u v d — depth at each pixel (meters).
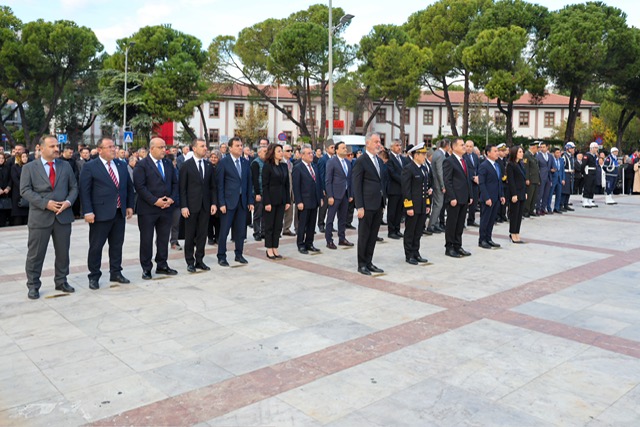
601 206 17.66
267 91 40.06
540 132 52.94
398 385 4.14
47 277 7.67
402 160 11.27
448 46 37.06
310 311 6.04
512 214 10.41
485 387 4.11
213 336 5.24
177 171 8.47
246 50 35.88
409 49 34.81
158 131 41.16
